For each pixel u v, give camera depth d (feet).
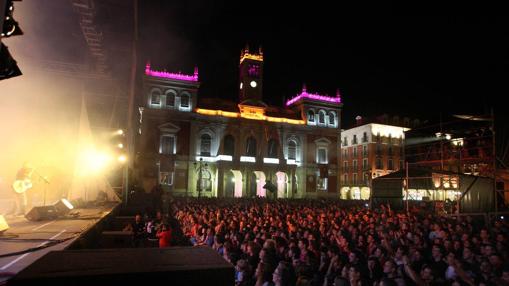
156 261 7.77
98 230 39.75
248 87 196.54
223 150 184.14
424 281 25.21
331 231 42.01
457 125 124.06
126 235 47.83
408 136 144.56
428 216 59.57
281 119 195.93
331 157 203.92
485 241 33.88
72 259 7.70
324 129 203.51
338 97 210.18
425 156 134.92
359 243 36.40
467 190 79.10
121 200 83.35
